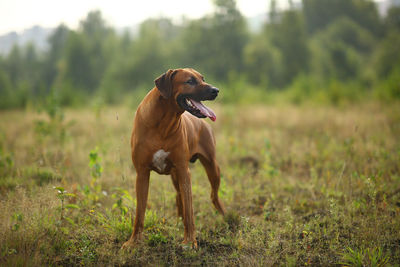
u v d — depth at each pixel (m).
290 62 51.59
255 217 4.44
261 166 6.56
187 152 3.63
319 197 4.91
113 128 10.02
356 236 3.62
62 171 5.46
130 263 3.20
